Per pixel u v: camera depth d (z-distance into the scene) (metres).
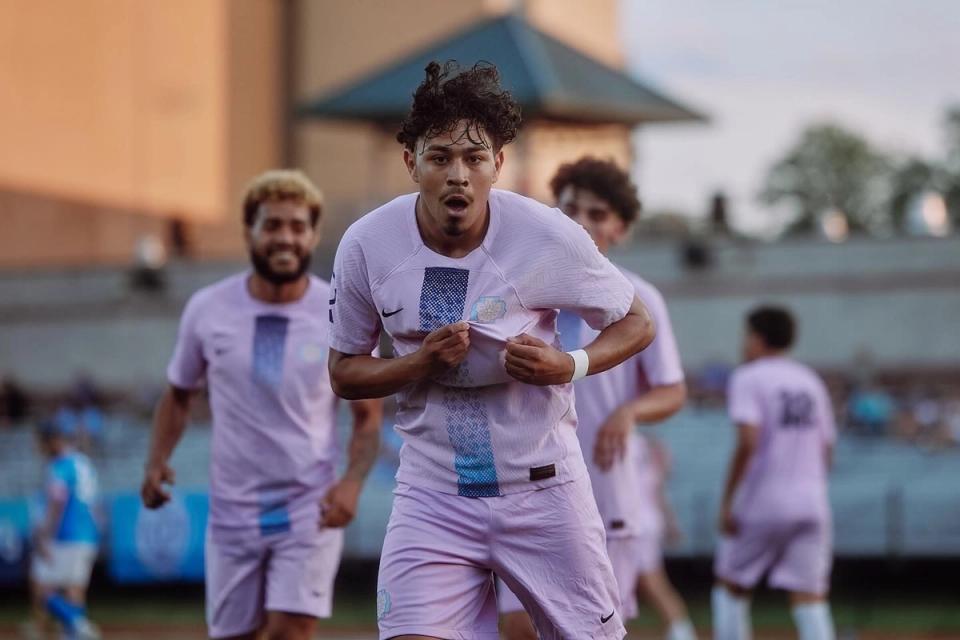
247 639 21.14
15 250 108.69
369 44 131.50
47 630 44.75
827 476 49.56
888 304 85.06
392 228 14.66
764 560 29.94
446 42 87.38
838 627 40.59
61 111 113.62
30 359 96.81
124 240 119.75
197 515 47.84
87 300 96.44
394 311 14.64
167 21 125.00
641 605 46.12
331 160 131.38
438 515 15.02
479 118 13.89
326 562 20.86
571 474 15.17
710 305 87.38
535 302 14.64
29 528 49.62
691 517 47.62
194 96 128.25
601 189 21.06
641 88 88.06
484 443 14.86
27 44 110.62
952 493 46.16
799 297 86.19
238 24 131.88
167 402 21.69
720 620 30.27
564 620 15.17
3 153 108.00
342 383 15.00
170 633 42.59
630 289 15.17
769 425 29.64
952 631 39.97
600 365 14.77
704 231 94.75
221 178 132.25
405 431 15.28
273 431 20.69
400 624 14.84
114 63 119.56
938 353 84.12
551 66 84.19
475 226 14.45
